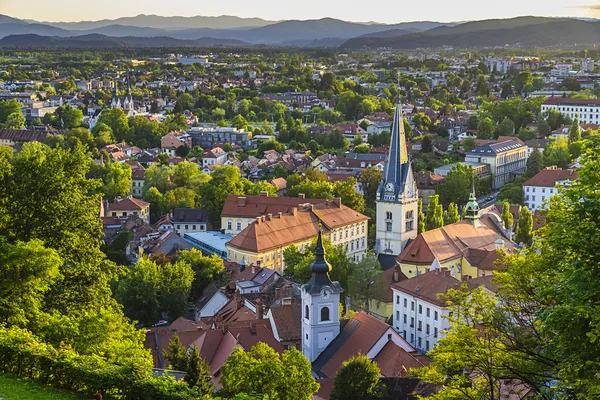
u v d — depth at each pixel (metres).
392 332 140.25
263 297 182.50
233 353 111.50
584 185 64.94
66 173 107.31
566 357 61.19
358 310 191.50
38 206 103.44
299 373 110.31
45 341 83.75
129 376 68.44
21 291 87.44
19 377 71.12
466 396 67.19
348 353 140.62
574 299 59.75
